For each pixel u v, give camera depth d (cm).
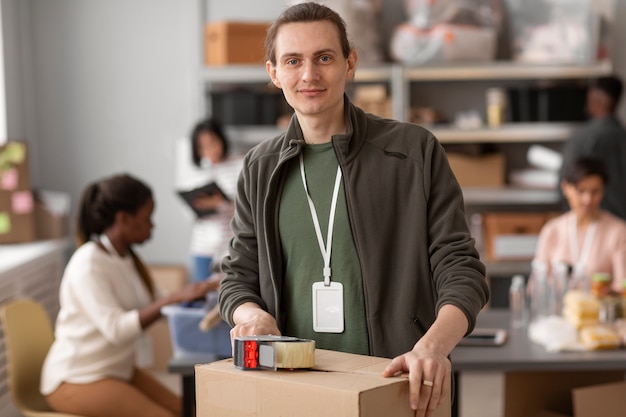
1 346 493
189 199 538
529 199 638
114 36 677
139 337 390
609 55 649
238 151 660
